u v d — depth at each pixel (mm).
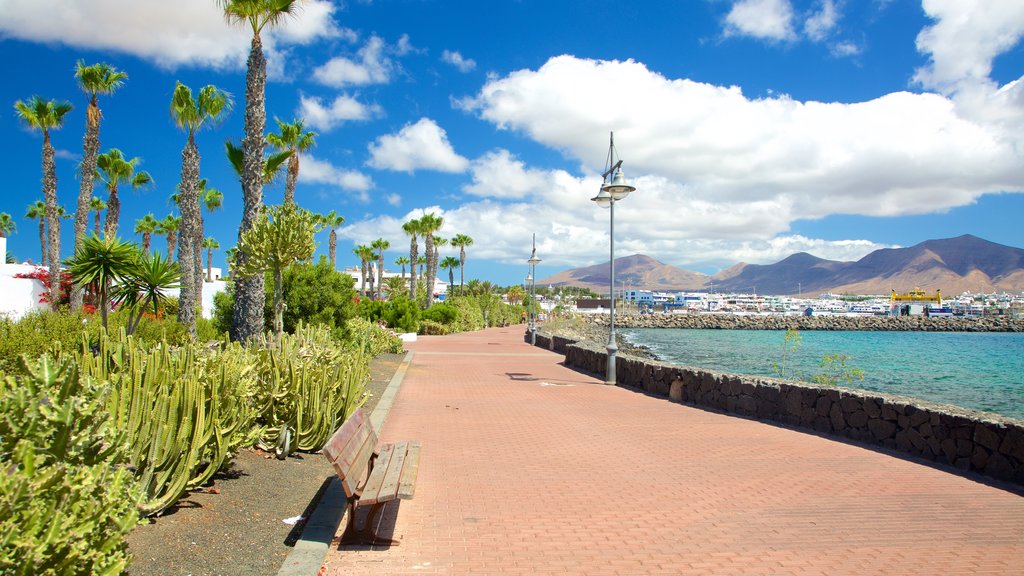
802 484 6078
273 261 11055
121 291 11188
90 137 22656
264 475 5734
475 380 15664
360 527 4551
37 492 2441
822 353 40438
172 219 45875
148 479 4164
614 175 15047
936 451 7121
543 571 3902
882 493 5762
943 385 22000
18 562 2232
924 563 4086
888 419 7879
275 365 6668
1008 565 4059
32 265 26359
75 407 3053
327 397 7082
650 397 12852
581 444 8023
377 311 32719
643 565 4020
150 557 3691
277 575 3627
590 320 105625
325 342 10000
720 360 33562
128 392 4227
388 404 10922
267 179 16375
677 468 6738
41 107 23219
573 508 5242
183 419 4391
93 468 2725
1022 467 6062
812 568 3992
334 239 58531
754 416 10289
